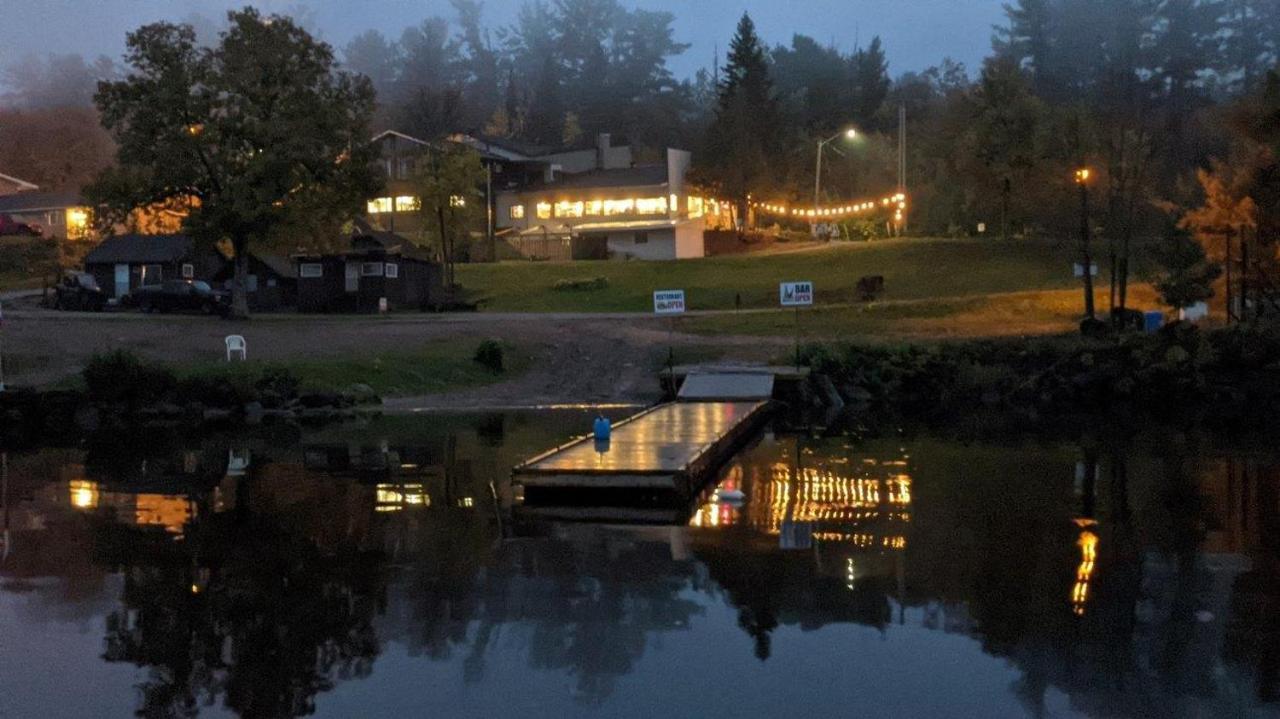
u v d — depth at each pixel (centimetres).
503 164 8950
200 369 3266
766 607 1073
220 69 4412
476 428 2634
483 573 1201
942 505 1576
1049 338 3562
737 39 9912
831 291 5509
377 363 3484
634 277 6344
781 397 3256
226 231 4431
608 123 14700
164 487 1786
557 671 904
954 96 8556
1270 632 990
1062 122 6506
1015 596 1106
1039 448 2228
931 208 7669
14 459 2195
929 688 863
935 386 3388
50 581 1177
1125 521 1454
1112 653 937
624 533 1395
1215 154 7206
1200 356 3291
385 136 8762
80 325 4153
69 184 11856
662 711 823
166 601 1105
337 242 4812
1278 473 1858
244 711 833
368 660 934
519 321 4438
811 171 9300
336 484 1800
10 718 822
